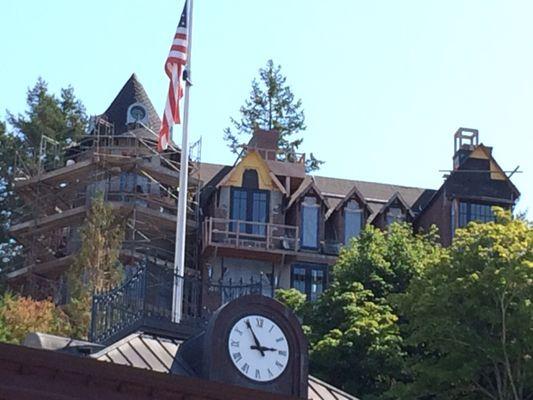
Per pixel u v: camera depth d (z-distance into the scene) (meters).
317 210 64.56
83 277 55.00
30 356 20.52
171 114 32.94
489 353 40.16
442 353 42.56
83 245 56.28
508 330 40.69
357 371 45.12
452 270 42.47
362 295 49.03
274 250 62.56
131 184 65.75
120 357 23.89
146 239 61.88
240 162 64.75
